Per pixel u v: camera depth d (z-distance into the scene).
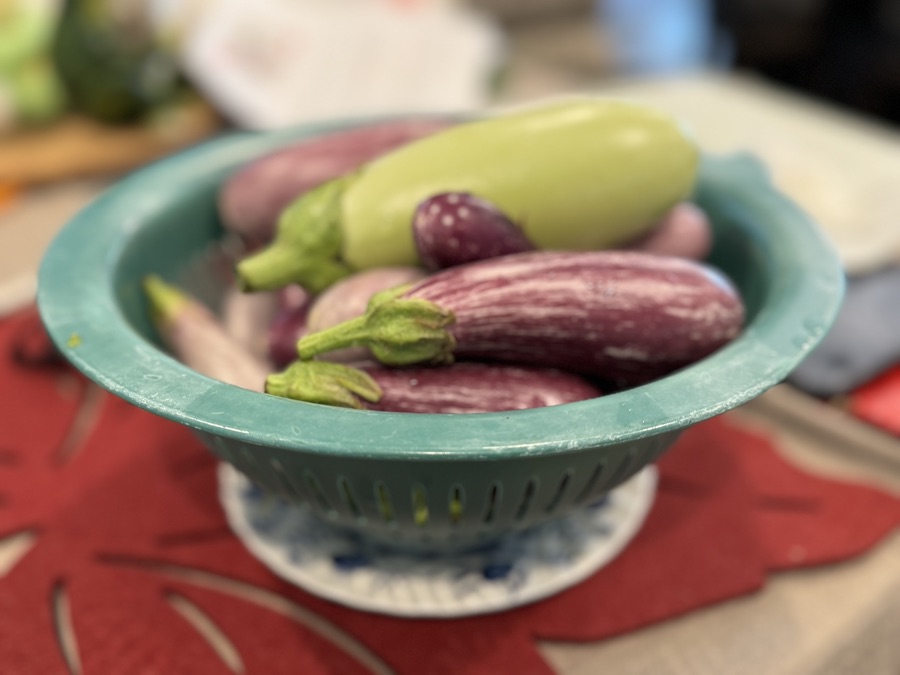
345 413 0.21
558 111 0.30
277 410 0.21
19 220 0.56
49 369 0.41
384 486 0.23
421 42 0.72
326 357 0.26
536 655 0.27
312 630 0.28
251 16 0.71
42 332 0.43
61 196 0.60
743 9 1.14
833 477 0.35
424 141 0.30
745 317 0.31
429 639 0.28
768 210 0.33
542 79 0.80
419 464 0.22
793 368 0.23
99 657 0.27
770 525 0.32
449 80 0.69
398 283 0.28
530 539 0.31
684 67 1.18
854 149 0.61
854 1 1.06
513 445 0.20
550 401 0.24
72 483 0.34
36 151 0.63
